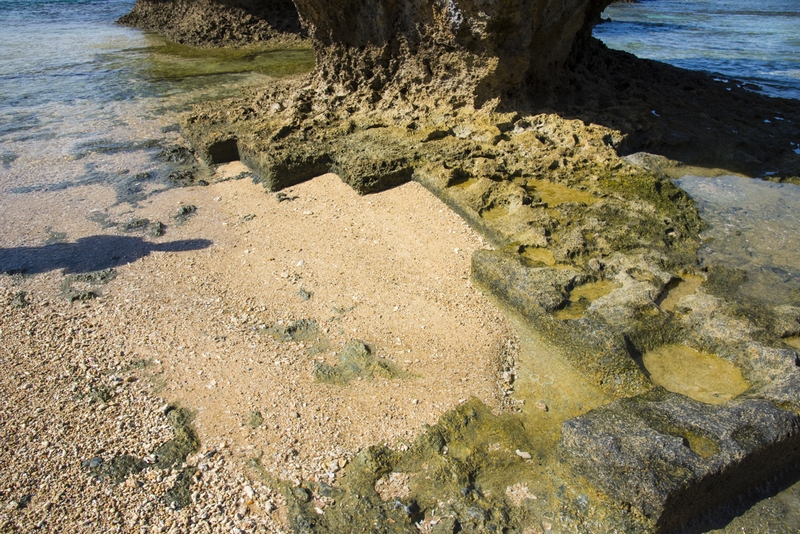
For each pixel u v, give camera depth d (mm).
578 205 6801
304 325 5516
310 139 8672
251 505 3807
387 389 4719
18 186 8539
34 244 7012
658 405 4125
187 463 4105
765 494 3980
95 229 7344
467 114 8711
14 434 4309
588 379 4789
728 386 4562
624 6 31891
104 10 25812
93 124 11078
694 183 8109
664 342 4965
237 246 6867
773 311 5273
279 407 4559
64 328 5500
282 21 18969
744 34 21531
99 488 3902
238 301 5883
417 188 7652
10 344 5266
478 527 3709
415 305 5738
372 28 9016
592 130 8391
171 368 4992
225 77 14273
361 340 5285
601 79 11328
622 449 3775
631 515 3545
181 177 8734
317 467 4070
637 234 6391
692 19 26078
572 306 5270
